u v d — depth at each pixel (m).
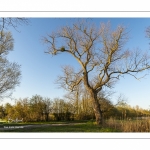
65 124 21.16
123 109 23.17
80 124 20.98
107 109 25.31
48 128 15.91
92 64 21.64
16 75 23.61
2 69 22.94
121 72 21.00
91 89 21.33
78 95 30.55
